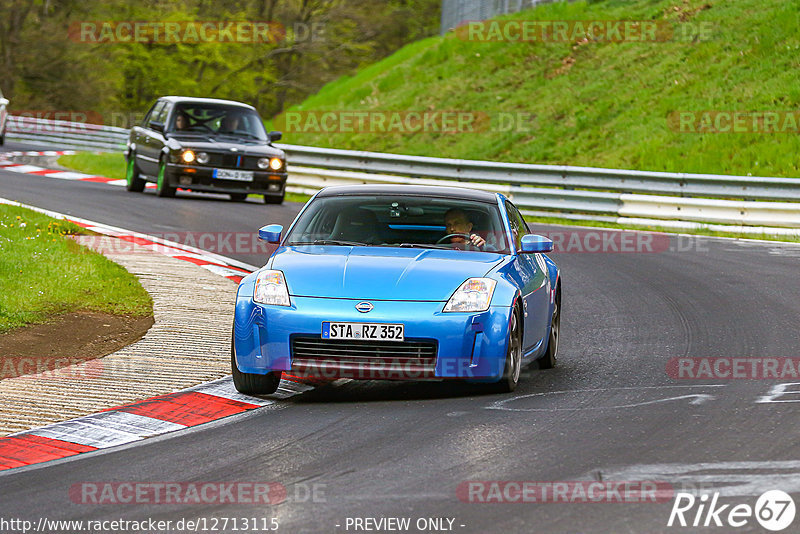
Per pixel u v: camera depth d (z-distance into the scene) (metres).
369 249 28.69
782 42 97.19
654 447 20.98
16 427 23.59
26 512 17.61
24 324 34.69
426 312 25.86
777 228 65.25
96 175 92.00
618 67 106.75
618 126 95.88
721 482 18.42
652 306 41.28
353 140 112.06
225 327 35.59
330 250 28.66
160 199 73.06
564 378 29.14
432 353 25.94
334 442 21.98
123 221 60.75
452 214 30.14
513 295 26.78
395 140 108.88
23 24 191.12
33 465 20.73
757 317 38.16
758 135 85.38
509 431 22.58
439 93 115.50
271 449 21.50
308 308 25.98
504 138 101.31
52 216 58.53
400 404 25.81
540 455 20.52
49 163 100.56
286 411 25.23
